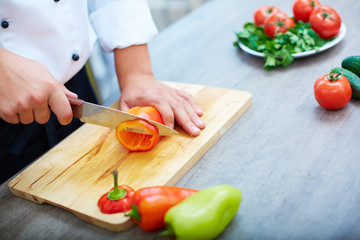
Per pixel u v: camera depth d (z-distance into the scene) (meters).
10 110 0.97
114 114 1.06
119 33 1.30
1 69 0.97
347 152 0.99
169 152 1.08
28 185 1.04
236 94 1.29
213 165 1.05
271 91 1.33
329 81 1.12
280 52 1.42
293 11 1.62
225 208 0.80
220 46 1.72
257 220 0.86
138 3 1.32
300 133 1.09
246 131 1.15
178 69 1.60
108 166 1.07
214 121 1.18
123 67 1.33
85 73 1.45
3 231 0.94
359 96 1.16
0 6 1.09
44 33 1.16
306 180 0.94
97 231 0.91
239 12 1.99
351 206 0.85
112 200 0.90
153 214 0.82
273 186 0.94
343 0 1.87
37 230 0.93
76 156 1.13
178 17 3.73
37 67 1.00
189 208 0.78
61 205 0.96
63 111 1.01
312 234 0.81
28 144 1.30
